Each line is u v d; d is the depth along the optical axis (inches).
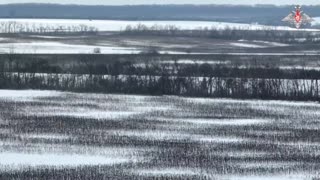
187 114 2753.4
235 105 3080.7
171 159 1750.7
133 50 7470.5
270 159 1761.8
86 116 2642.7
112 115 2687.0
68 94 3467.0
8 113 2696.9
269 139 2118.6
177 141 2058.3
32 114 2677.2
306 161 1734.7
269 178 1517.0
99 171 1581.0
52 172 1558.8
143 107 2977.4
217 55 6373.0
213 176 1533.0
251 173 1569.9
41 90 3644.2
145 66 4259.4
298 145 2003.0
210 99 3344.0
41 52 6599.4
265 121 2566.4
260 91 3393.2
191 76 3833.7
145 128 2336.4
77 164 1669.5
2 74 3772.1
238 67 4286.4
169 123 2477.9
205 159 1755.7
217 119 2613.2
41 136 2116.1
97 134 2178.9
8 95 3371.1
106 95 3457.2
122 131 2258.9
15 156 1766.7
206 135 2194.9
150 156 1795.0
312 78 3462.1
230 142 2052.2
